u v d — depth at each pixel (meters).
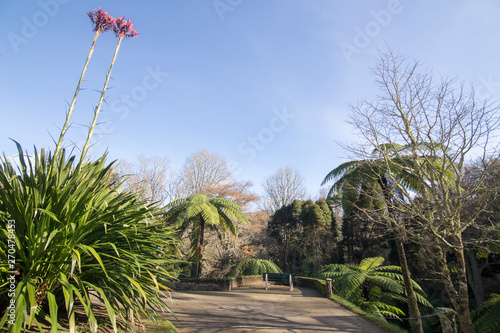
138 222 5.31
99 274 4.39
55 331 3.06
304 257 27.97
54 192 3.99
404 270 8.43
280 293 12.15
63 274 3.79
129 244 4.55
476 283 17.72
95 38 5.17
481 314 10.78
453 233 6.87
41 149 4.84
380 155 8.45
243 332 5.60
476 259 19.00
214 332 5.51
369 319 7.14
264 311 7.83
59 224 4.08
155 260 5.00
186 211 14.26
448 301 18.30
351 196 9.70
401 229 8.21
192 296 10.27
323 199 29.02
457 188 6.78
